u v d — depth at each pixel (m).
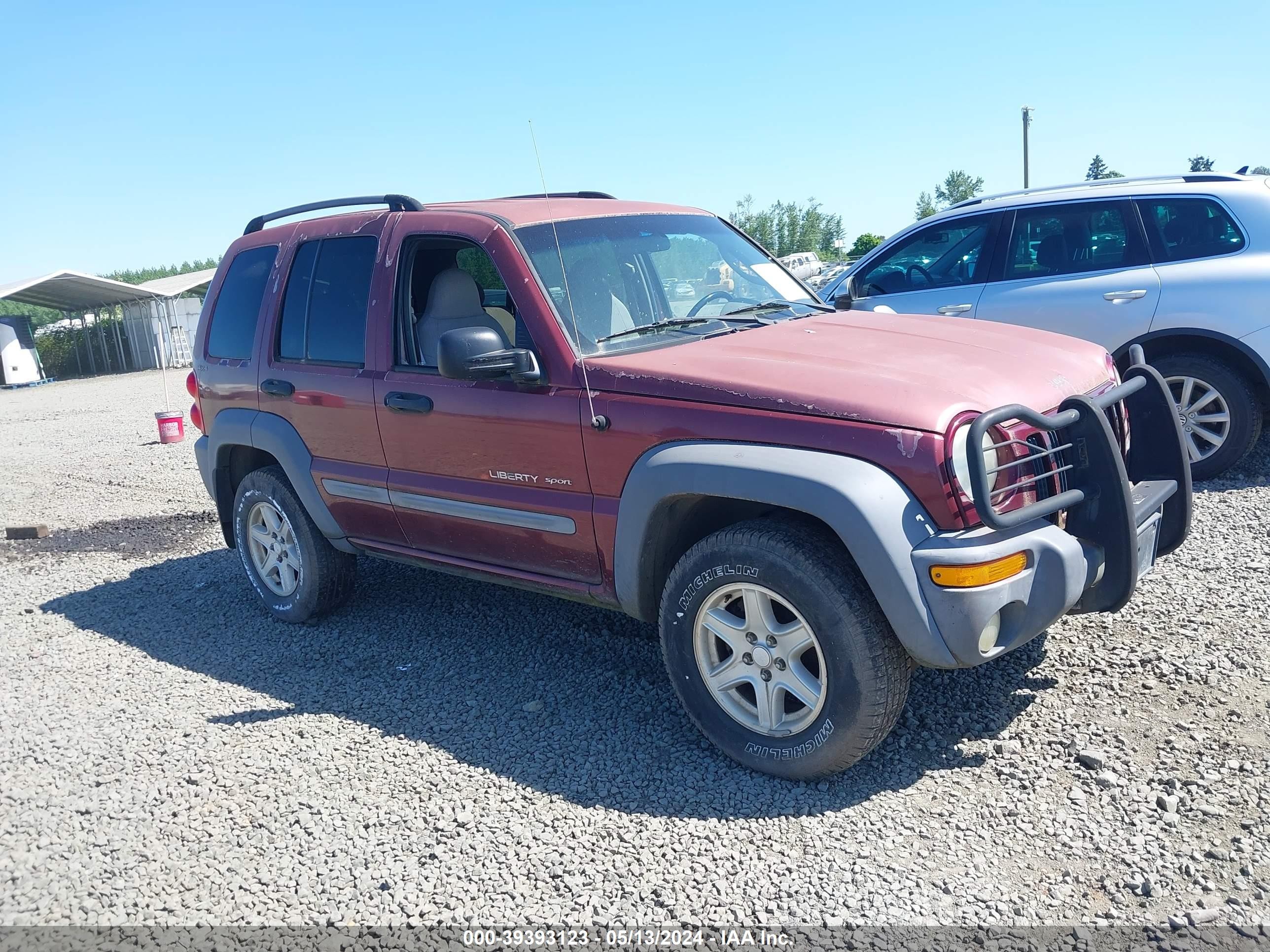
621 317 3.88
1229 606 4.28
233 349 5.15
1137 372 3.63
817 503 2.94
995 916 2.57
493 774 3.46
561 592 3.90
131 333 36.09
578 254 3.97
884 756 3.38
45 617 5.57
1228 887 2.59
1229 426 5.92
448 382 3.98
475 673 4.34
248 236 5.32
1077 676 3.79
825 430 3.03
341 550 4.84
